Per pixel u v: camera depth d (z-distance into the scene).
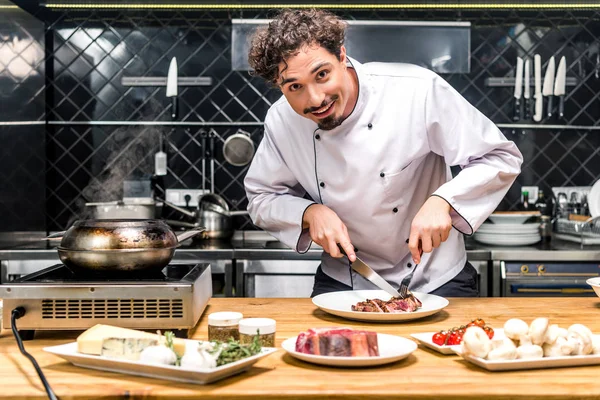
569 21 3.77
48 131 3.71
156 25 3.72
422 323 1.59
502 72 3.77
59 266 1.74
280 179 2.07
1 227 3.10
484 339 1.20
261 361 1.27
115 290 1.45
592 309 1.75
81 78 3.71
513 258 3.08
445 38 3.46
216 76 3.73
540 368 1.21
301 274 3.09
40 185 3.61
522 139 3.78
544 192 3.80
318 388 1.10
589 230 3.36
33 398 1.09
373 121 1.90
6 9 3.14
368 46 3.46
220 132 3.75
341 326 1.56
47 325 1.46
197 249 3.09
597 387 1.11
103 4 3.59
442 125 1.89
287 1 3.54
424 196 2.04
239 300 1.91
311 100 1.59
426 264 2.05
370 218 1.98
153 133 3.74
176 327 1.46
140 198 3.66
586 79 3.79
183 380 1.14
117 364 1.18
